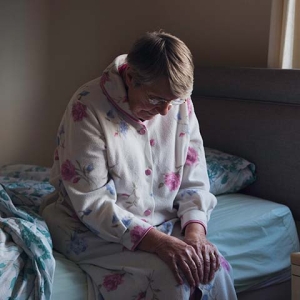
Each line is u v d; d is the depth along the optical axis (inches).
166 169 61.7
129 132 59.1
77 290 55.2
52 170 64.4
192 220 60.3
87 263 58.5
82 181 57.2
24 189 71.9
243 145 86.0
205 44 101.4
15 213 58.6
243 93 86.5
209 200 63.6
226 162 83.1
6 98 96.4
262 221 72.0
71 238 59.7
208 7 99.7
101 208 57.0
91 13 102.8
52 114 101.7
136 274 54.2
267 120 82.7
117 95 58.3
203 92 93.3
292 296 53.5
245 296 69.2
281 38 85.7
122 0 105.7
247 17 94.0
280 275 72.6
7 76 95.7
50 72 100.0
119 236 56.5
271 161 82.5
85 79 104.5
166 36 54.3
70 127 58.4
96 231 57.4
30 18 96.2
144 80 53.2
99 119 57.6
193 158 64.5
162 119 61.7
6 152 98.3
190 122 64.3
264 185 83.7
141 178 59.8
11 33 94.8
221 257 59.2
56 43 99.7
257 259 70.2
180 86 52.7
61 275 56.2
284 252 73.8
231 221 70.6
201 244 56.8
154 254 55.6
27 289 51.7
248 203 77.5
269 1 90.4
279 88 81.3
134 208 59.6
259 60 93.4
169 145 61.7
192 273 54.4
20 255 53.2
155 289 53.7
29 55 97.3
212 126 90.6
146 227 56.8
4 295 49.8
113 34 106.0
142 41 53.9
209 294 55.5
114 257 57.2
